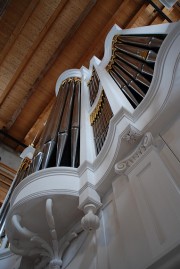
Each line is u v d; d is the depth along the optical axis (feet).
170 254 4.37
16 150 30.48
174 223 5.04
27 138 30.42
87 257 7.52
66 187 8.57
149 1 24.80
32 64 27.37
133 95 11.34
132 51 14.08
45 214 8.83
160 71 8.30
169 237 4.93
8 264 11.03
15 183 16.60
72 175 9.08
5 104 29.09
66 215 8.77
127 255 5.79
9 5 24.04
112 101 11.43
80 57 27.66
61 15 25.38
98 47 26.96
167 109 7.56
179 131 6.93
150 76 11.36
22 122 29.96
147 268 4.61
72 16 25.57
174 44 8.29
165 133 7.45
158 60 8.46
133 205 6.69
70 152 11.31
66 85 19.89
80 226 8.59
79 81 20.02
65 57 27.58
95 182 8.61
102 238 7.32
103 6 25.62
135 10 25.71
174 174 6.19
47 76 28.22
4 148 30.07
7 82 27.04
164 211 5.44
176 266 4.33
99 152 9.78
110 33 17.51
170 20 25.70
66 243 8.70
